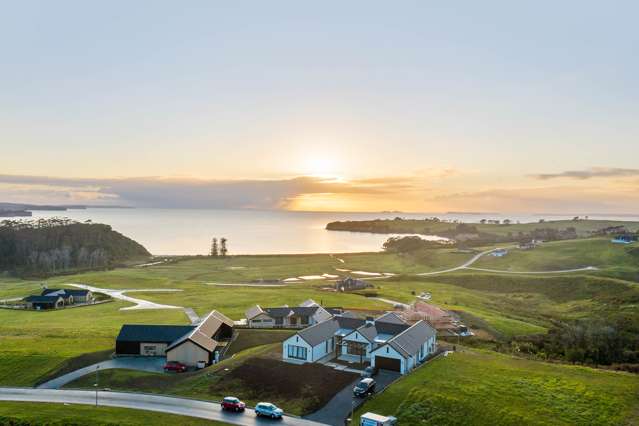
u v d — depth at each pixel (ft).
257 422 187.83
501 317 431.84
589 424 177.88
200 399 215.31
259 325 362.94
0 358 270.67
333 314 375.45
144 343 287.89
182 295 541.34
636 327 360.69
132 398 217.15
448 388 209.05
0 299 536.83
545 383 216.33
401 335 253.44
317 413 195.93
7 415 192.13
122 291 583.58
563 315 490.49
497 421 180.75
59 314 443.32
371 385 211.41
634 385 216.13
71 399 216.95
